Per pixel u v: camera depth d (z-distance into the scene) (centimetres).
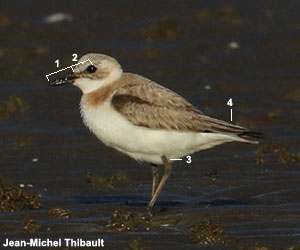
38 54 2333
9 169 1488
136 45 2402
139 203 1295
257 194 1340
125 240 1094
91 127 1238
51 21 2602
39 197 1284
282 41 2412
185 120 1203
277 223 1161
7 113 1831
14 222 1180
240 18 2614
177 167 1492
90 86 1245
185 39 2450
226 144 1622
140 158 1249
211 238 1081
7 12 2681
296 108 1884
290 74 2147
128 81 1241
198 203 1295
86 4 2753
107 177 1439
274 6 2728
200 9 2709
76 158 1553
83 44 2419
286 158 1511
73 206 1277
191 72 2173
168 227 1156
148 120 1203
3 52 2348
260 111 1866
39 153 1580
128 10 2705
